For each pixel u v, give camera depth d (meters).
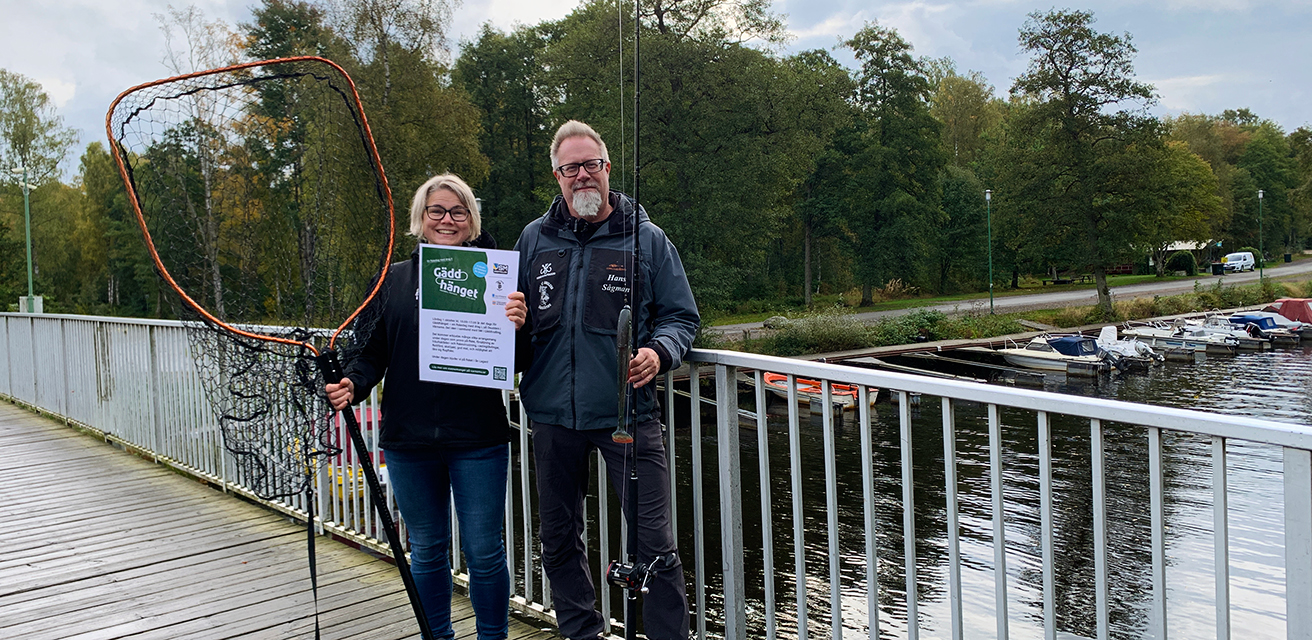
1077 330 28.03
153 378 5.28
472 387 2.12
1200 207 51.75
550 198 29.44
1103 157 29.95
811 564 8.61
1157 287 44.53
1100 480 1.39
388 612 2.90
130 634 2.75
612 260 1.95
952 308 35.31
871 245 39.72
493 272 1.98
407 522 2.22
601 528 2.52
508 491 2.82
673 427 2.11
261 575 3.29
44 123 39.19
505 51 36.47
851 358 22.69
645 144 23.28
